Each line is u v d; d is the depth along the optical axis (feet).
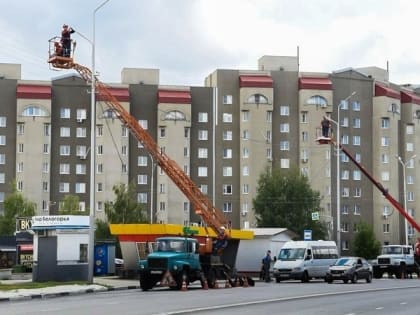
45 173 346.95
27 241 209.05
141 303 86.07
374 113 377.30
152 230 162.09
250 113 360.28
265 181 333.21
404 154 384.27
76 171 350.23
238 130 361.71
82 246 143.84
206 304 84.64
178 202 350.64
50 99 348.38
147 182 351.67
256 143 359.46
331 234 356.79
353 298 100.78
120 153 348.59
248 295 105.09
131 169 351.46
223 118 360.89
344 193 367.86
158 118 352.69
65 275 140.77
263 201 329.52
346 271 156.56
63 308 77.46
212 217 167.84
